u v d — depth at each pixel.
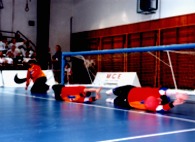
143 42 13.30
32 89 7.32
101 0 15.43
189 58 11.24
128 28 13.96
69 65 14.59
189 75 11.30
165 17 12.39
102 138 2.16
